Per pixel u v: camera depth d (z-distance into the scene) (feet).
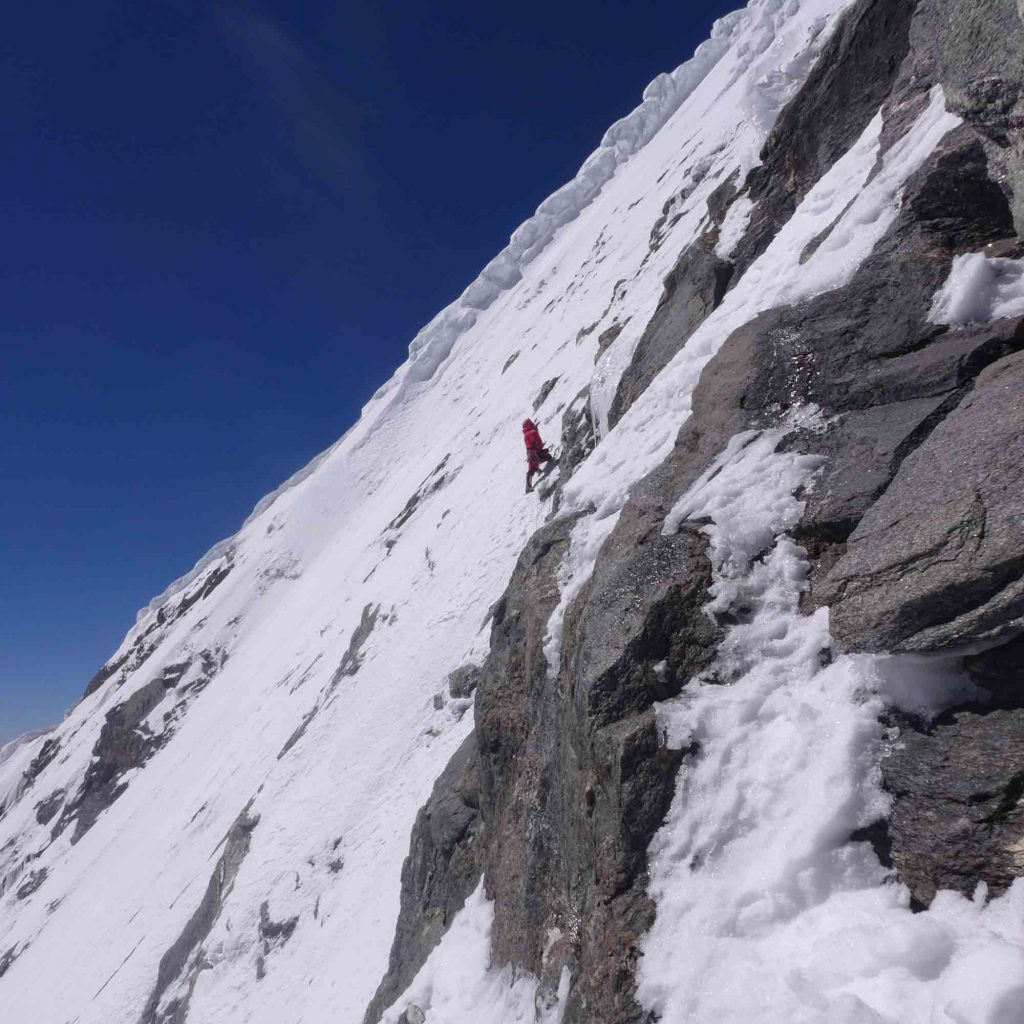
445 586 55.36
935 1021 8.05
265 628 131.54
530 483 53.01
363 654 60.70
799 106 28.99
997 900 9.09
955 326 14.97
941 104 18.98
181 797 89.45
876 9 25.67
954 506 11.21
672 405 22.62
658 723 13.25
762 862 11.07
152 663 160.66
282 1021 34.50
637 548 16.88
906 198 17.16
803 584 13.79
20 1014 73.26
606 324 71.92
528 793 20.63
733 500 15.55
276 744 71.36
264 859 46.85
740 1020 9.61
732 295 23.45
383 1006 26.58
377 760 45.52
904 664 11.31
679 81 197.77
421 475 106.42
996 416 12.08
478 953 20.76
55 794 154.71
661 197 105.81
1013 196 14.32
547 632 20.98
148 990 55.52
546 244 192.95
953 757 10.30
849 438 14.98
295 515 164.96
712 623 14.02
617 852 12.87
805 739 11.74
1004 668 10.57
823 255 19.27
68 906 92.22
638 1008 10.91
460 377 159.74
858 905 9.94
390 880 34.78
